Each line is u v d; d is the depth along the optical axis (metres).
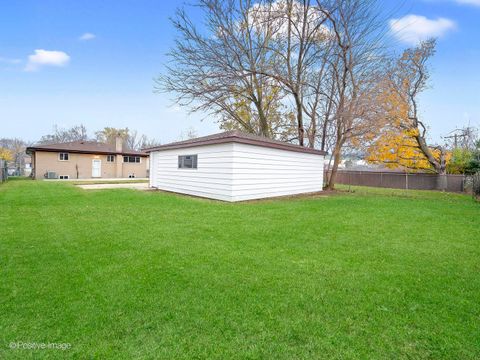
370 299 2.60
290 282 2.94
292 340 2.00
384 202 9.89
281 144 11.06
